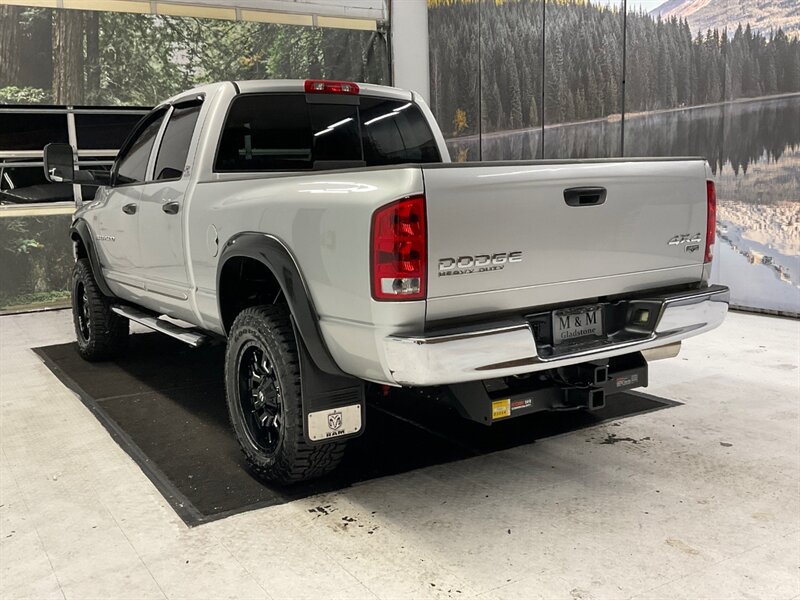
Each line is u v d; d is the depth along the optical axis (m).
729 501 2.68
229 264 3.04
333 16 9.20
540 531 2.48
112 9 7.94
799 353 4.73
